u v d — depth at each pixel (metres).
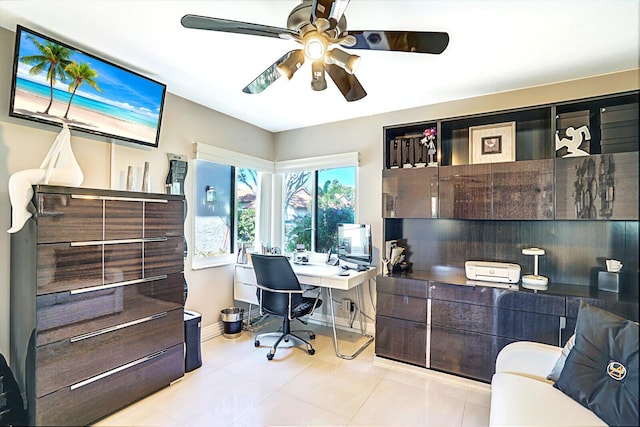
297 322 3.77
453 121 2.75
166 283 2.34
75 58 2.08
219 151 3.34
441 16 1.76
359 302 3.47
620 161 2.13
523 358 1.84
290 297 2.89
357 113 3.41
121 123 2.41
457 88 2.74
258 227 4.06
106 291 1.98
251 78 2.58
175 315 2.39
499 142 2.65
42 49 1.94
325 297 3.70
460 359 2.43
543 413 1.40
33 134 2.05
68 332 1.81
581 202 2.24
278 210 4.14
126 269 2.09
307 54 1.58
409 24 1.85
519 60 2.24
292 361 2.76
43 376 1.70
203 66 2.39
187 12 1.77
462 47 2.07
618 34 1.91
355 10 1.72
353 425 1.93
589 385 1.46
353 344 3.14
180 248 2.45
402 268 3.03
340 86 1.96
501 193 2.52
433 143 2.90
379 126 3.41
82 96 2.17
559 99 2.59
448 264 3.02
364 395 2.25
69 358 1.81
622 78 2.38
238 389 2.30
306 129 3.89
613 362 1.44
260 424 1.93
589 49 2.09
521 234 2.72
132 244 2.13
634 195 2.08
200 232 3.29
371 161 3.45
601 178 2.18
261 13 1.80
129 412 2.02
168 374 2.33
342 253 3.45
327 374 2.54
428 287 2.55
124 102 2.40
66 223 1.81
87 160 2.34
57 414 1.75
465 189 2.66
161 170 2.84
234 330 3.34
